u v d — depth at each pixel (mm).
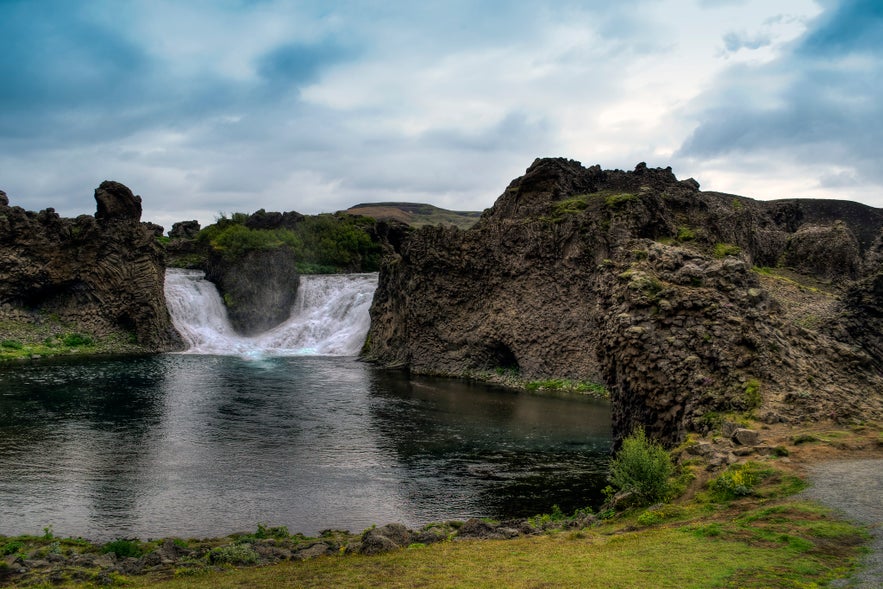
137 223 92312
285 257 104688
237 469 35062
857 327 44656
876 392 30203
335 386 64312
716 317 31000
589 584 14266
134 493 30688
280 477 33812
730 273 33312
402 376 72750
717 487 20906
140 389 58719
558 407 54375
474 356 73562
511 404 55719
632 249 38875
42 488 31047
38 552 21984
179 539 24078
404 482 33312
